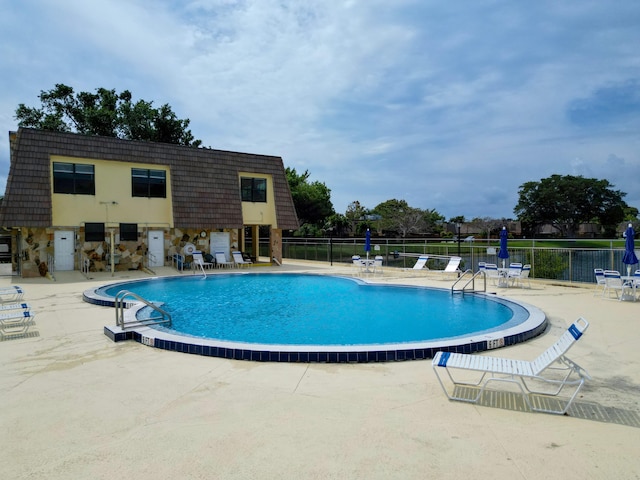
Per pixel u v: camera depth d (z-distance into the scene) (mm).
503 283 16297
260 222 26719
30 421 4387
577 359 6590
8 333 8633
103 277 19484
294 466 3441
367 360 6508
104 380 5703
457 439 3914
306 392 5191
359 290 16500
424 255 21078
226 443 3852
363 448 3742
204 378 5762
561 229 54531
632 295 12914
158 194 23234
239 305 13438
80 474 3354
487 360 5199
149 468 3432
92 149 21047
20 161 19109
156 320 9516
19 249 20562
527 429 4141
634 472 3342
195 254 21984
